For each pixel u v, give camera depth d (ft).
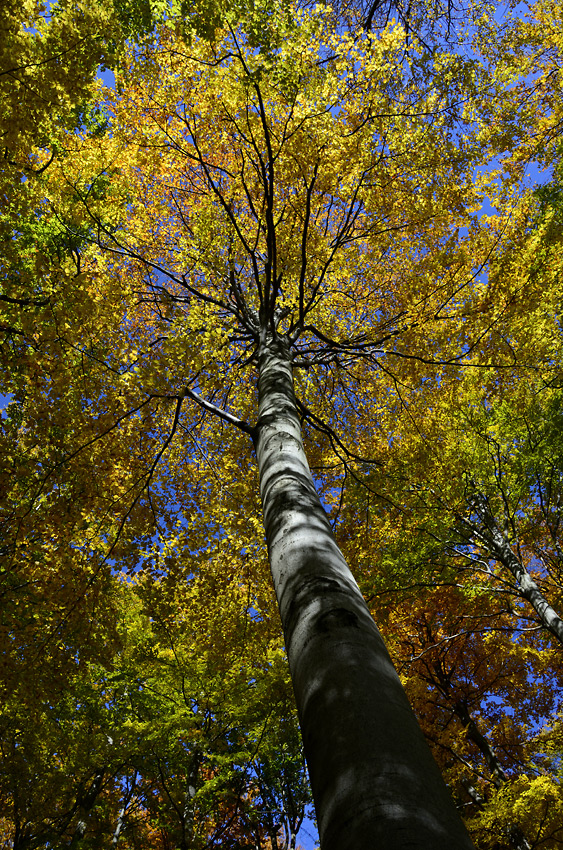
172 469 21.36
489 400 27.04
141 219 22.34
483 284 20.47
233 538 19.45
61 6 10.50
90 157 17.34
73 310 12.42
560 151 24.71
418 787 3.90
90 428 13.75
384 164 18.53
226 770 28.07
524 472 24.98
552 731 30.76
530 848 21.43
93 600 14.85
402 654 31.78
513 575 26.27
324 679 5.23
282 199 21.58
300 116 16.33
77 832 26.30
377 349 21.52
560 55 27.76
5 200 13.33
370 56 15.99
